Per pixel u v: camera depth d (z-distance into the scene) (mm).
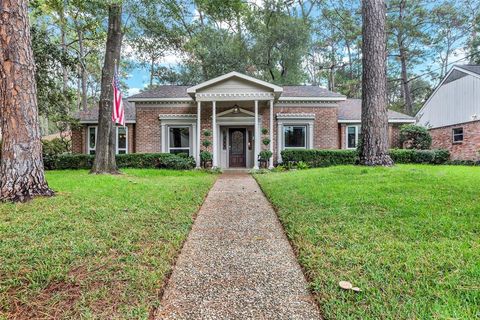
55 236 3209
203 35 20922
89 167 13391
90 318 1861
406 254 2611
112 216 4059
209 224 4184
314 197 5035
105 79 9594
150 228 3674
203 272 2635
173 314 1986
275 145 14766
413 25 24672
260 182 8188
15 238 3115
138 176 9234
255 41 22672
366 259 2570
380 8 8695
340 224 3574
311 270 2512
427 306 1861
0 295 2082
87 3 9531
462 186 5230
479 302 1874
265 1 21484
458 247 2709
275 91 12984
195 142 14812
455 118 15922
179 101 14750
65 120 13844
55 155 13352
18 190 4734
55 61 12414
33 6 10773
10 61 4727
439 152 13953
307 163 13320
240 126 15094
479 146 14219
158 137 14805
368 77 8766
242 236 3639
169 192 6074
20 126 4812
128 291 2201
